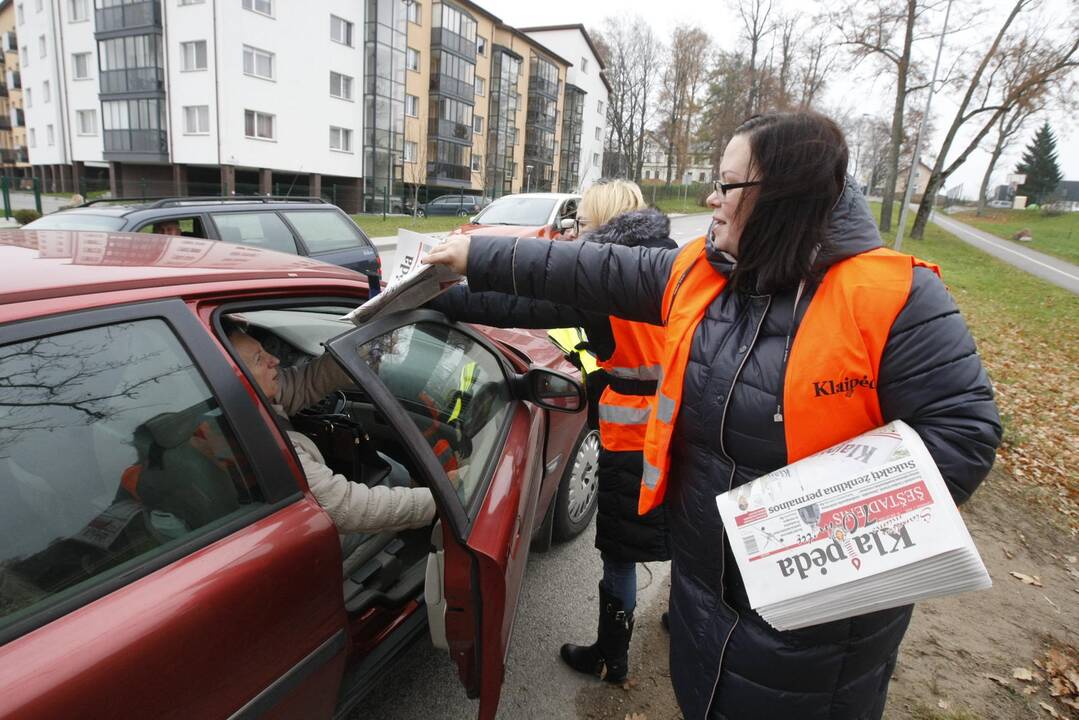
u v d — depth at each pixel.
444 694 2.19
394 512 1.68
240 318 2.02
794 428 1.10
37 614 0.92
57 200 25.28
